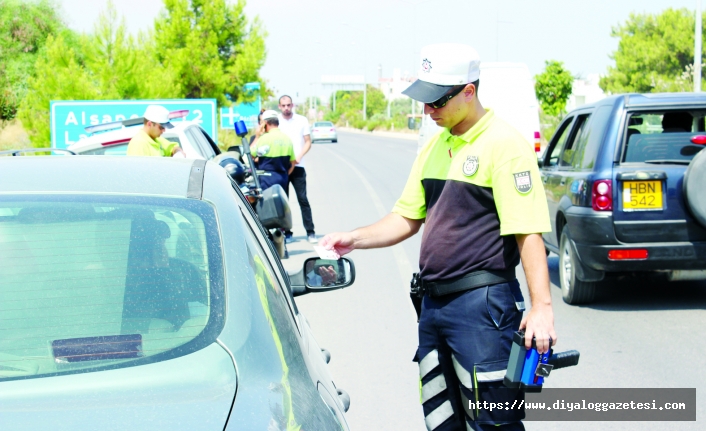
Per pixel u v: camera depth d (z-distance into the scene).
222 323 2.12
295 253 10.55
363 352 6.17
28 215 2.40
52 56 20.53
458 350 3.41
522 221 3.26
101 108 17.02
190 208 2.51
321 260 3.59
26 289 2.21
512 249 3.40
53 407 1.84
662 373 5.57
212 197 2.61
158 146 8.33
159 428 1.77
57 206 2.45
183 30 27.36
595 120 7.55
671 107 7.11
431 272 3.45
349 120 109.44
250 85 28.14
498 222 3.38
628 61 47.34
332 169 27.05
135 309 2.17
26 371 1.99
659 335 6.53
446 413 3.59
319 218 14.06
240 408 1.87
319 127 55.03
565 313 7.33
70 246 2.32
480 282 3.37
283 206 6.64
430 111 3.41
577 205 7.24
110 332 2.10
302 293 3.58
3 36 31.62
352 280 3.59
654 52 45.91
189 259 2.31
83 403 1.86
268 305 2.31
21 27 32.06
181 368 1.99
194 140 9.49
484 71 16.38
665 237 6.91
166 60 26.78
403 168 27.30
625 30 48.50
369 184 20.84
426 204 3.59
